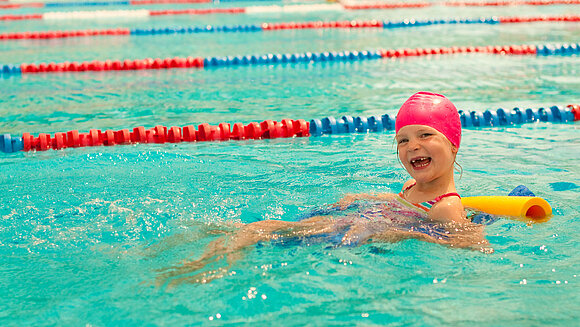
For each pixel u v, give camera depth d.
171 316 2.27
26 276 2.66
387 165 4.40
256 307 2.32
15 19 15.45
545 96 6.86
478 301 2.33
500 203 3.24
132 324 2.22
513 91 7.16
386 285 2.48
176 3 18.75
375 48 10.52
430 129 3.00
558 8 15.86
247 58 9.53
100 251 2.91
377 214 3.12
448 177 3.13
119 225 3.23
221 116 6.20
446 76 8.21
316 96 7.11
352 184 3.93
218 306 2.33
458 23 13.92
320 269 2.62
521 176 4.04
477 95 6.99
